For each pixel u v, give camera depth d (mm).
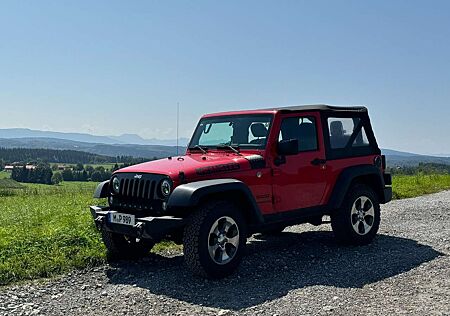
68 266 6797
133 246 7297
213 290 5773
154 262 7191
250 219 6672
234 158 6750
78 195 21125
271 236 9016
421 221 10578
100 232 7773
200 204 6203
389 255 7355
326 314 4926
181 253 7727
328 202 7668
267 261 7078
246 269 6648
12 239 7902
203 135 7930
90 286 6051
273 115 7090
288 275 6387
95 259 7074
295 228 9898
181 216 6164
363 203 8047
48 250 7297
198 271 6012
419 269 6559
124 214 6332
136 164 7066
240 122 7453
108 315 5035
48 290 5902
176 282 6113
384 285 5875
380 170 8484
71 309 5238
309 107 7617
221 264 6121
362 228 8047
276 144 7004
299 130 7391
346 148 8008
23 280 6340
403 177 23344
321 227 9977
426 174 25391
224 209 6156
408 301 5270
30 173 67438
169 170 6203
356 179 8219
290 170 7137
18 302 5480
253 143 7121
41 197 21375
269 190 6879
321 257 7312
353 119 8273
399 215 11477
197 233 5945
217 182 6082
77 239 7797
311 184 7418
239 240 6309
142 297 5578
